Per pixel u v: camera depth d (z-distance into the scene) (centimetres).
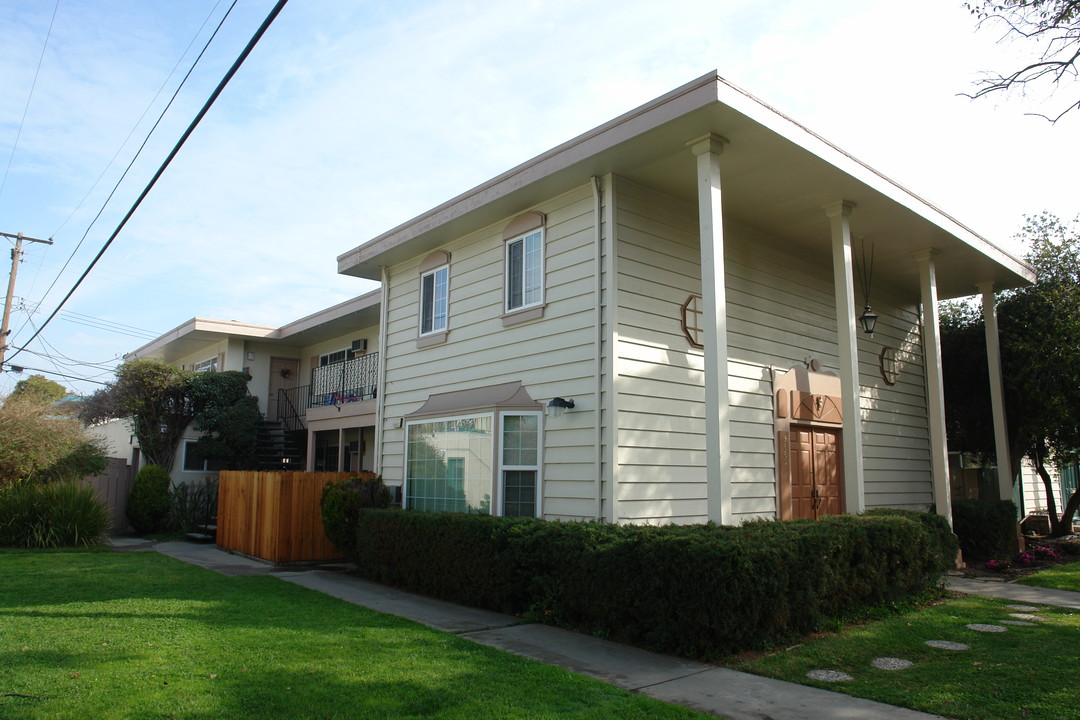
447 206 1066
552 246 955
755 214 1030
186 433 1892
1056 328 1312
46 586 848
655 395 892
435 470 1091
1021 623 705
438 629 682
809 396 1152
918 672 541
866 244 1151
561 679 509
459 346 1105
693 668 561
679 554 602
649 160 848
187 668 508
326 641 604
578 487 861
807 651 603
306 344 2073
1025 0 728
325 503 1112
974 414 1475
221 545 1392
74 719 402
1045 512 1739
